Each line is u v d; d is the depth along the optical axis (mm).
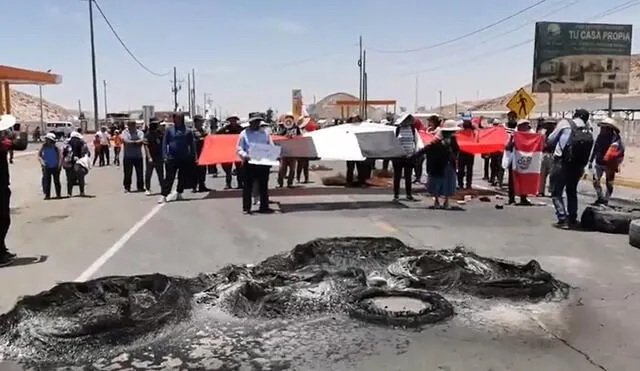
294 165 18688
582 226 10633
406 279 6719
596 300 6277
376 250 7930
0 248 8000
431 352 4863
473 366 4574
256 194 13594
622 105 70062
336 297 6094
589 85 28750
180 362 4684
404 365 4602
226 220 11414
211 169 21203
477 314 5801
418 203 13852
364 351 4891
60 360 4711
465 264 7051
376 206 13344
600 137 13109
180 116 14273
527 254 8477
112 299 5934
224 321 5555
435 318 5535
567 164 10531
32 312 5578
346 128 14828
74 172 15562
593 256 8367
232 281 6465
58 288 6188
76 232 10234
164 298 5977
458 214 12188
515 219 11562
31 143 55688
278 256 7805
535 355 4793
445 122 17531
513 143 13523
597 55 28594
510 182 13773
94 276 7246
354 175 20609
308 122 21281
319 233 10031
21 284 6914
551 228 10586
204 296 6109
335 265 7355
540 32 28328
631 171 23500
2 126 7973
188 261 8008
